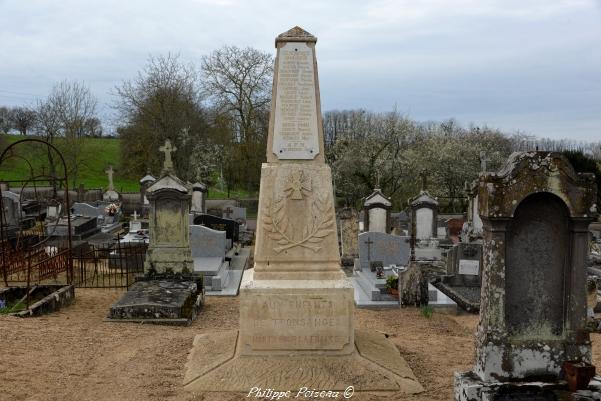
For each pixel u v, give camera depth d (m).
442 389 6.34
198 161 45.84
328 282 6.86
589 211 5.68
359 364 6.61
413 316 11.67
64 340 8.27
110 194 39.81
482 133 52.19
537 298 5.90
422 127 53.00
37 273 15.41
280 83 7.18
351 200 43.47
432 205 24.77
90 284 14.95
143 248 18.28
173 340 8.07
